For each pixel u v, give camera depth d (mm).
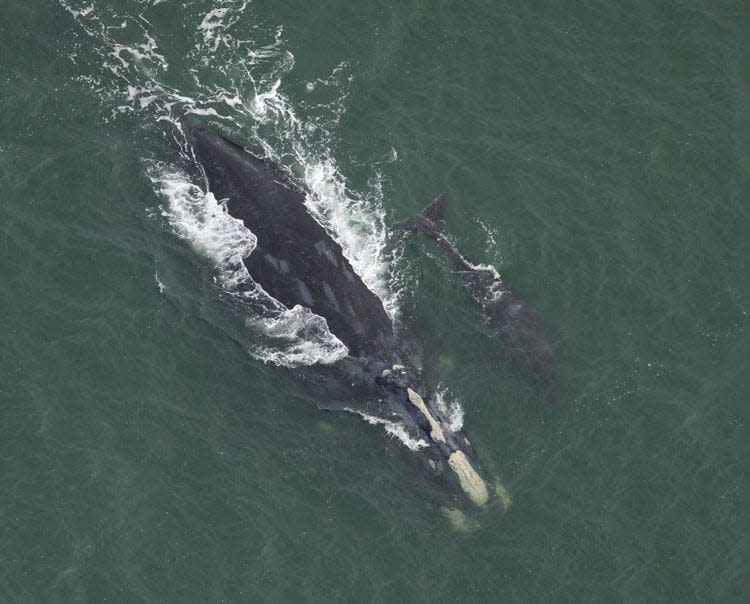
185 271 183625
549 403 173125
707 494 166250
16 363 172875
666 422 172625
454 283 184500
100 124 197625
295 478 165625
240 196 185000
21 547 157125
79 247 184250
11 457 164625
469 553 160000
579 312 183750
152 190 190375
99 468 164500
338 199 191500
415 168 197000
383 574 157875
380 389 171125
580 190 197625
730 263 190500
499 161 199625
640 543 161625
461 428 169375
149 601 153750
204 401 172375
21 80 199875
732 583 158375
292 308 177250
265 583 156250
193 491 163750
